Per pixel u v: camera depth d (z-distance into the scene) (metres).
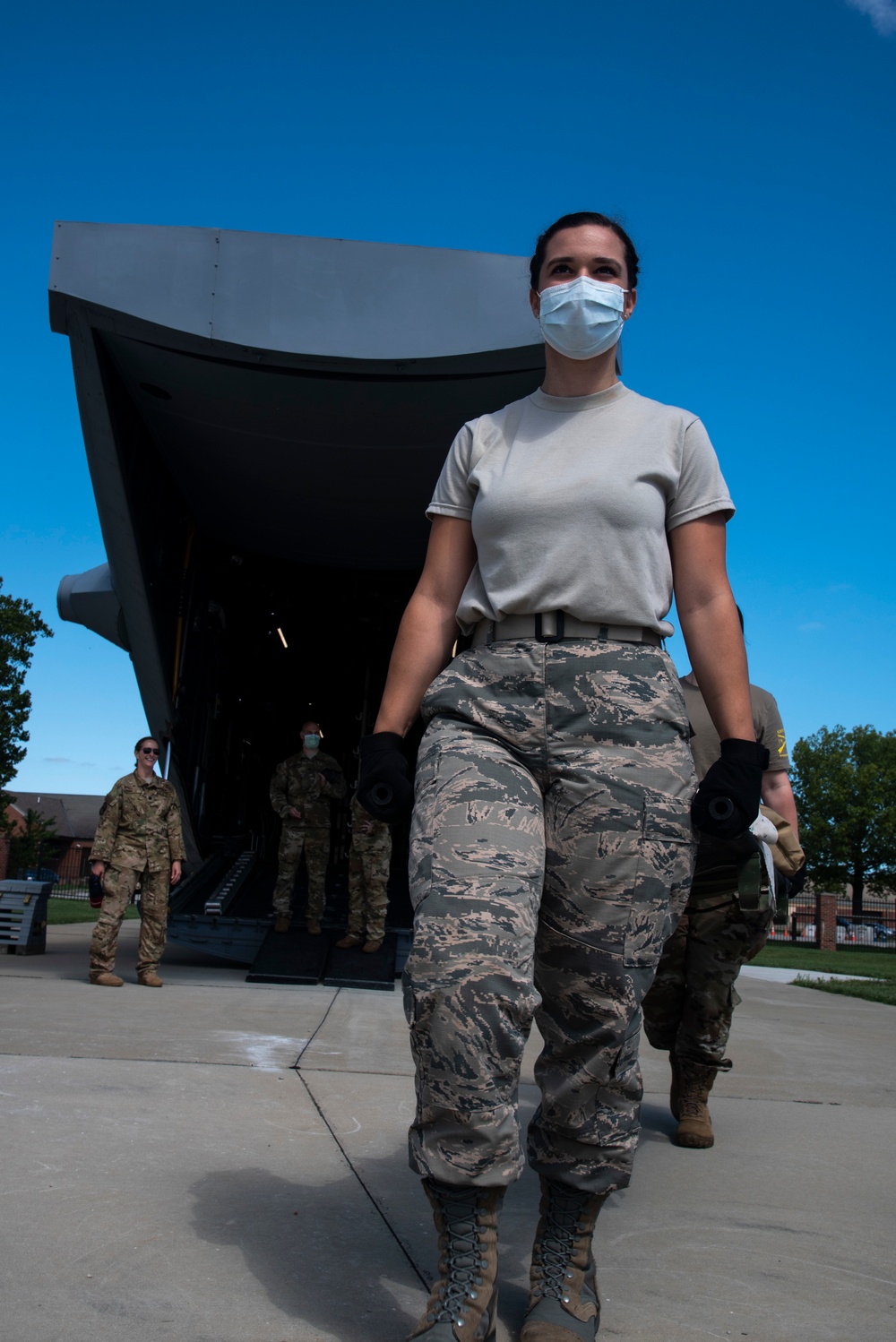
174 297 6.59
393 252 6.72
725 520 1.90
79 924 15.17
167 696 10.72
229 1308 1.66
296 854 8.31
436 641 1.95
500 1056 1.47
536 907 1.58
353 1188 2.36
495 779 1.66
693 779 1.76
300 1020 5.15
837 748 53.22
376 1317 1.66
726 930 3.05
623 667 1.73
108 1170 2.37
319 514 10.30
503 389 7.19
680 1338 1.67
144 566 9.32
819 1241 2.21
